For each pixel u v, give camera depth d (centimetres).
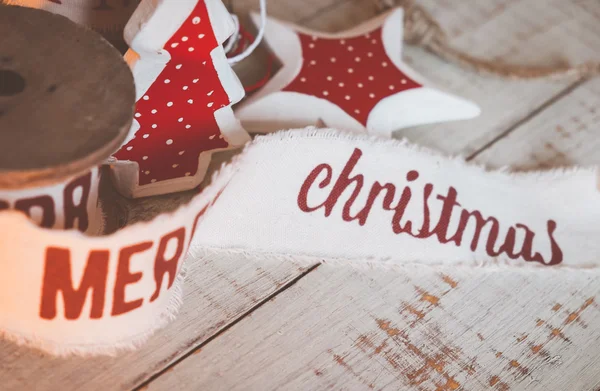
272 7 47
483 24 49
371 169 40
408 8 46
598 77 47
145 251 34
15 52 33
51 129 32
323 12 48
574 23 50
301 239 39
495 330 38
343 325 37
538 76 46
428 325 38
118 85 33
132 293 34
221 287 38
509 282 39
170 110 37
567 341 38
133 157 37
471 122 44
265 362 36
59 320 34
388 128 42
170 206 39
